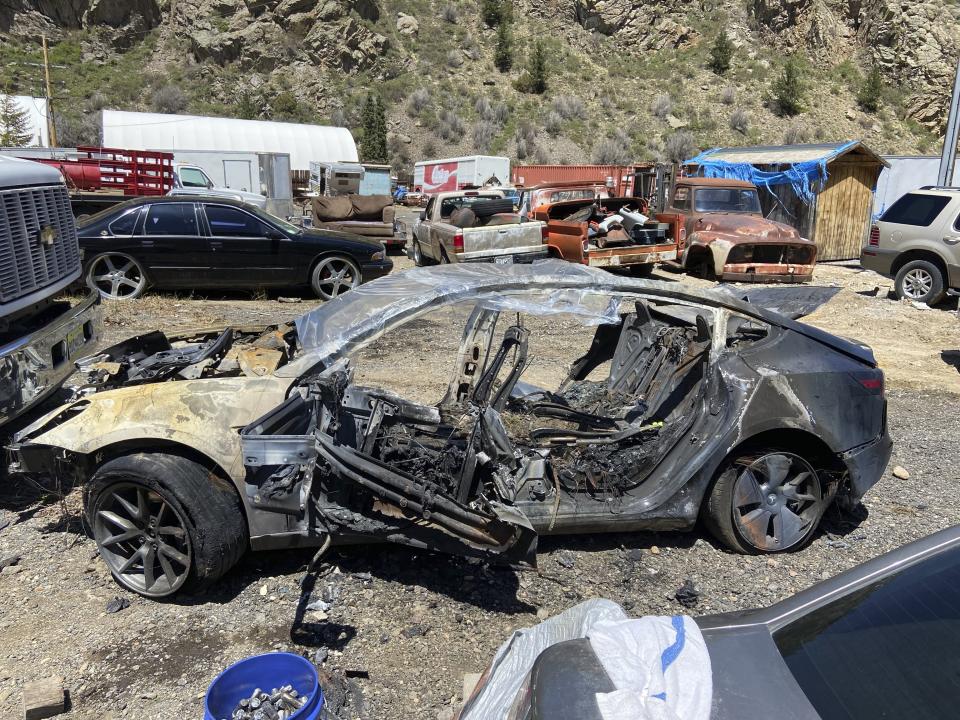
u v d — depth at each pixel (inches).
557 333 364.5
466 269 169.6
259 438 127.7
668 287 160.7
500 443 139.9
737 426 153.6
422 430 160.9
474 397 178.5
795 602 80.8
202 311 409.4
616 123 2196.1
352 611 138.7
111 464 138.7
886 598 77.2
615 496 153.2
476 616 138.3
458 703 116.8
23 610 138.4
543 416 182.4
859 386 163.2
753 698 66.6
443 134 2062.0
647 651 71.9
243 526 140.6
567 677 67.8
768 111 2242.9
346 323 149.4
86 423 142.8
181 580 138.4
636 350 197.6
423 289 153.0
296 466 131.0
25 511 176.7
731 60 2464.3
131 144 1207.6
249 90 2187.5
